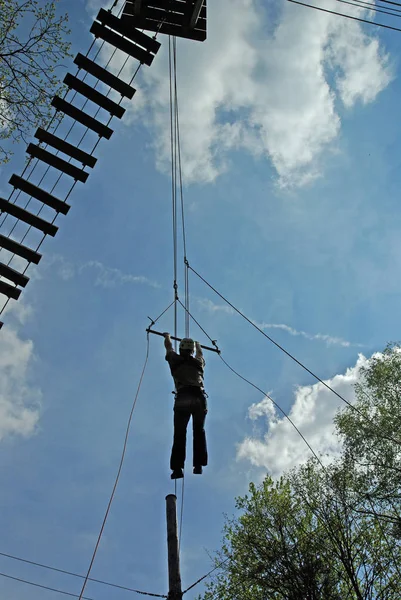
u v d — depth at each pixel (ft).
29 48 34.42
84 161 35.27
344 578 47.39
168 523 32.35
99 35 36.42
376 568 48.21
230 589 51.96
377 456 55.21
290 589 46.65
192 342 29.66
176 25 37.40
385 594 46.83
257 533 53.16
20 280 33.32
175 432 27.30
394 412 58.29
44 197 34.22
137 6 36.22
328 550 49.44
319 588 46.93
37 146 34.30
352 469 54.24
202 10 37.81
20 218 33.83
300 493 53.06
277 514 53.21
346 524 50.14
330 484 52.24
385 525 50.62
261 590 50.62
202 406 28.09
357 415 59.77
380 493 52.54
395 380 60.59
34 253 33.53
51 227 34.12
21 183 33.83
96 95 35.60
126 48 36.70
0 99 34.53
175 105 39.24
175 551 31.27
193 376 28.71
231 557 52.80
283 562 48.19
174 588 30.09
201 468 27.12
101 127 35.76
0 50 34.17
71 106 35.37
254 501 55.93
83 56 35.42
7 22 34.27
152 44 36.70
